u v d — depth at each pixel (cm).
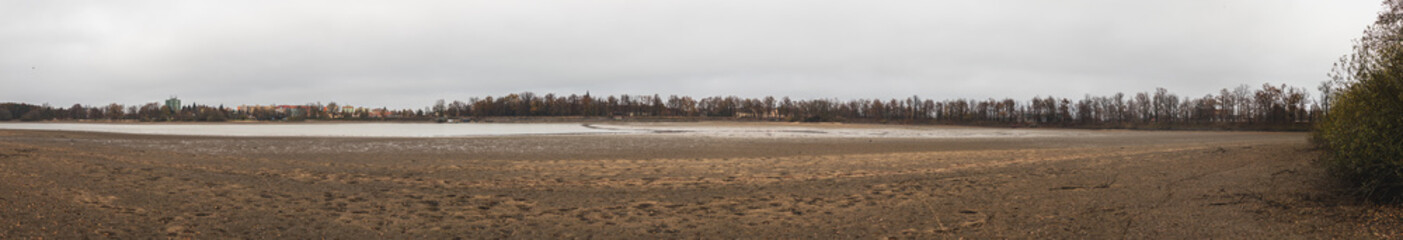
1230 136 5903
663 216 1027
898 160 2220
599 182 1486
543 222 969
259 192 1195
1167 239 786
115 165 1530
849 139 4634
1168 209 984
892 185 1400
